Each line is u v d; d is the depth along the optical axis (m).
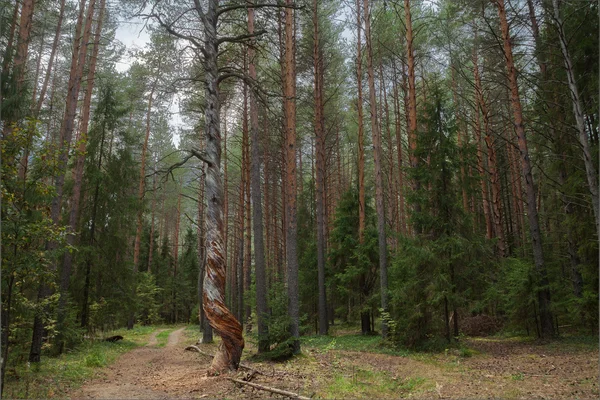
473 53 19.95
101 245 19.70
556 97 15.04
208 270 10.20
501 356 11.27
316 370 10.12
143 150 27.75
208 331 18.92
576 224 13.94
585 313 13.70
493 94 24.11
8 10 13.03
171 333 28.33
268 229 28.67
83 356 13.82
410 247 13.29
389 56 21.98
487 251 13.67
